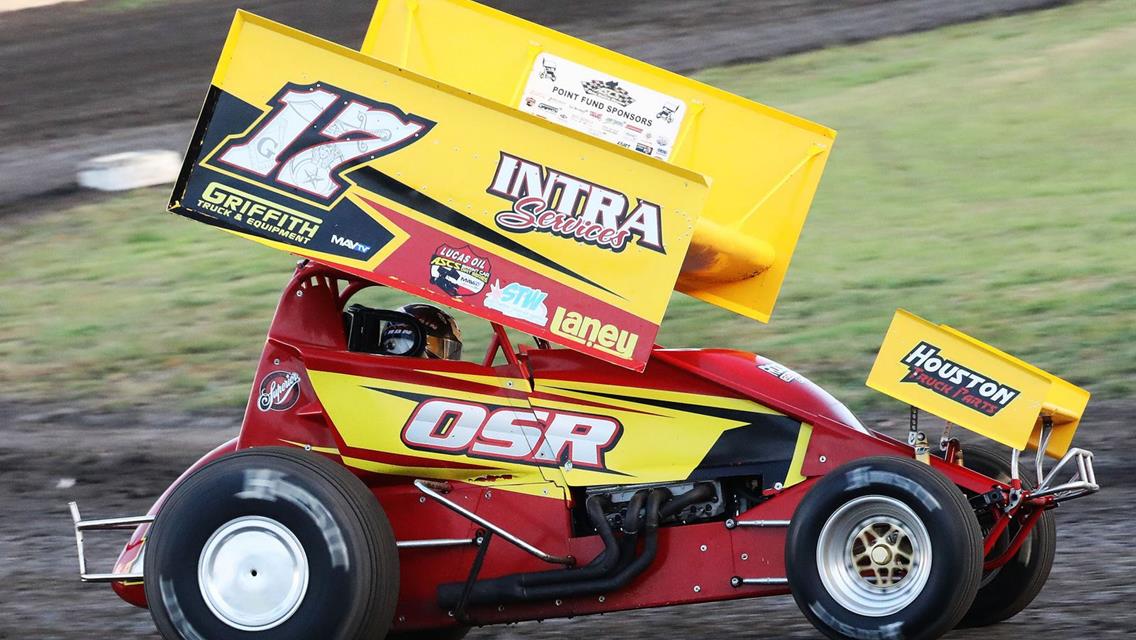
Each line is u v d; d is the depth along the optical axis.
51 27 52.34
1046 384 10.63
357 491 10.45
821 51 43.44
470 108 10.42
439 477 11.16
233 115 10.52
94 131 41.50
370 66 10.47
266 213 10.50
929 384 10.89
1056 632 11.55
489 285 10.41
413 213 10.46
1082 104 36.50
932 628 9.88
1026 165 32.81
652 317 10.20
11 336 27.47
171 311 28.09
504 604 10.97
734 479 11.20
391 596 10.39
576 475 11.07
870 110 37.50
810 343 23.84
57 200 36.16
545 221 10.36
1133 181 31.14
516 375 11.18
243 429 11.37
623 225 10.26
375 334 11.52
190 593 10.40
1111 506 16.55
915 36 44.12
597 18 48.78
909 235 29.31
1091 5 45.34
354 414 11.12
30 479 20.28
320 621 10.15
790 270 28.11
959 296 25.55
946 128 35.81
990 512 11.11
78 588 15.08
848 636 10.08
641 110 12.60
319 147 10.50
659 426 11.11
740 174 12.37
